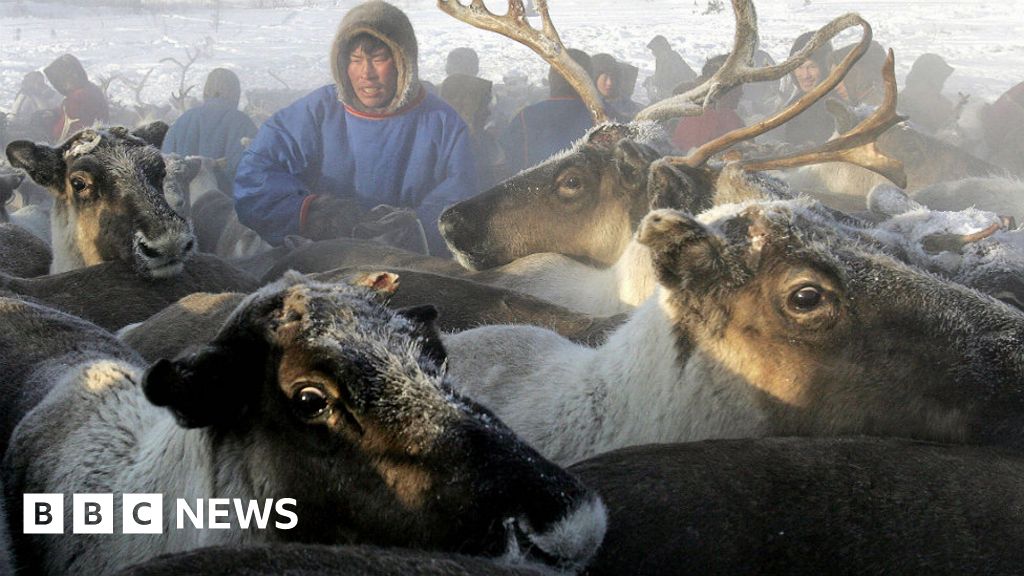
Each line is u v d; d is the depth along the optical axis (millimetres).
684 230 1254
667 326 1293
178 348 1718
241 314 1051
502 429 982
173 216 2090
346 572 817
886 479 1039
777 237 1249
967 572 981
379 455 972
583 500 929
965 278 1579
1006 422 1177
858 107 3072
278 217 2723
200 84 8547
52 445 1280
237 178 2779
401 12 2746
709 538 1000
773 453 1073
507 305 1774
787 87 5953
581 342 1629
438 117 2799
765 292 1234
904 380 1201
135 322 1994
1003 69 7734
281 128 2789
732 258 1252
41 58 10094
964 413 1188
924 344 1200
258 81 8477
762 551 996
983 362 1188
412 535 955
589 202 2072
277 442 1014
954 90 6789
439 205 2756
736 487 1033
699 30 10984
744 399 1248
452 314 1774
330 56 2771
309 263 2418
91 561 1151
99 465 1204
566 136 3533
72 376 1394
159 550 1102
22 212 3213
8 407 1451
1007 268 1579
